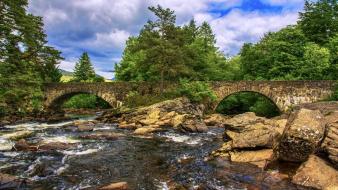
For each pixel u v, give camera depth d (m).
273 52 52.19
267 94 39.97
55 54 47.19
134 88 45.69
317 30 53.88
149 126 28.98
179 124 29.03
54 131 26.61
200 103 42.59
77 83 48.22
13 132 25.38
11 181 11.23
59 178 12.50
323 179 11.34
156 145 20.47
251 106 51.72
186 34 44.72
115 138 23.05
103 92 47.09
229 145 16.89
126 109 38.19
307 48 47.00
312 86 37.50
